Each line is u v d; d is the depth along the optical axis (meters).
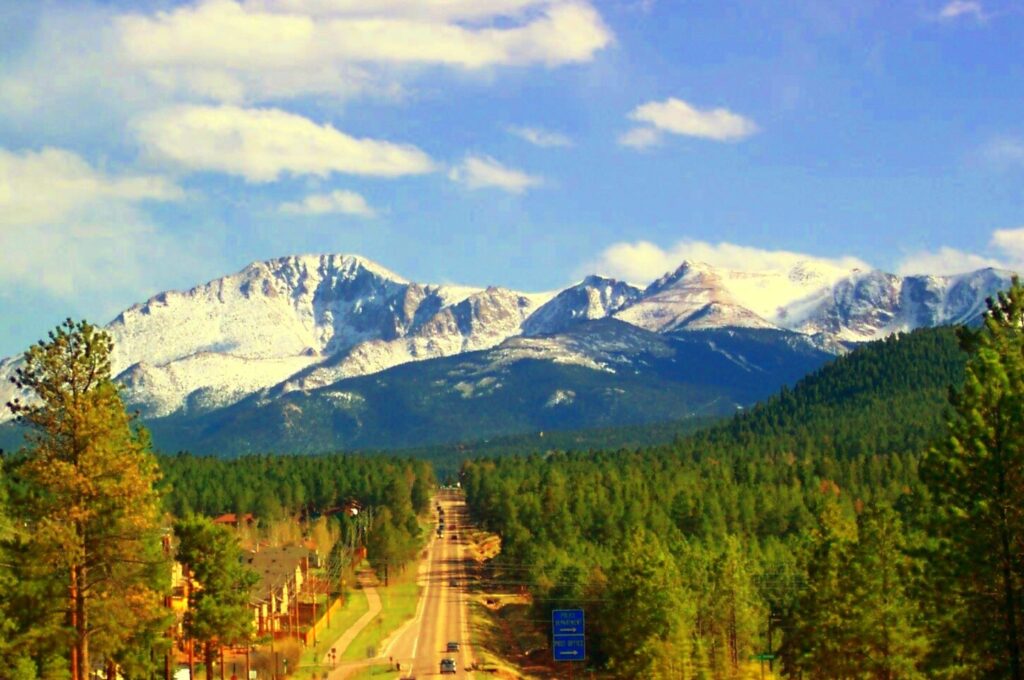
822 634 133.38
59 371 104.62
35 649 106.38
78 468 103.25
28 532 106.12
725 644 198.50
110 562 105.62
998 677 87.69
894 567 126.44
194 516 161.12
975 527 87.12
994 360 89.12
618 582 195.62
